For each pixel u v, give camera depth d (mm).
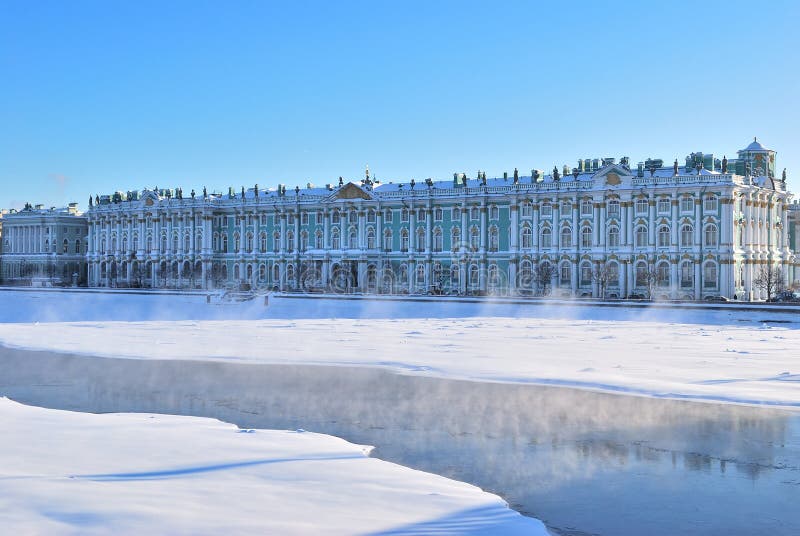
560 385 45531
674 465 29922
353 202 143750
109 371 52562
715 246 113125
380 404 40844
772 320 86688
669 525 23875
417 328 81375
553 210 125688
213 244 161625
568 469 29234
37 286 181750
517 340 67938
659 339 68188
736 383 45031
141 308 118875
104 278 178375
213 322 93250
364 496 24531
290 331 79188
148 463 27891
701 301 106562
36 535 20328
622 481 27891
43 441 31031
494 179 137875
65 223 189250
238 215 158250
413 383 46938
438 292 136500
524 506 25406
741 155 124688
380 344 65562
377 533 21203
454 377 48719
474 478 28203
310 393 44094
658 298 115500
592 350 60062
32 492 23891
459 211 135250
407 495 24812
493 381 47156
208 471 26969
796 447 32188
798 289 127562
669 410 38781
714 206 113188
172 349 63656
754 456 31000
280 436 32656
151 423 34969
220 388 45781
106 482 25312
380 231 142500
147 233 170000
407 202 139000
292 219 152125
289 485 25438
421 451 31688
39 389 45812
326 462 28453
